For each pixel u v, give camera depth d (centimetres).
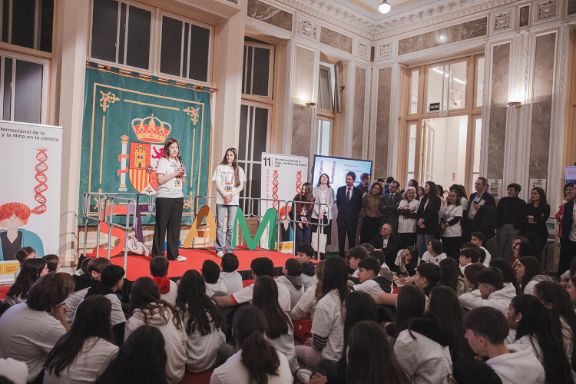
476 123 820
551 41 680
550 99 679
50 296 235
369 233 736
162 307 244
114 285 291
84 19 562
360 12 854
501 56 736
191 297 270
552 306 240
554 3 677
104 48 602
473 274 340
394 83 884
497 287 312
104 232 566
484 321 196
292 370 260
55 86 566
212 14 680
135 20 631
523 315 225
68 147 552
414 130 902
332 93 898
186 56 683
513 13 719
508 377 188
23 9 551
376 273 336
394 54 884
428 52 833
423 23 840
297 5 785
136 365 166
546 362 214
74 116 554
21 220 471
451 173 1068
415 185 732
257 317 202
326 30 838
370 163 838
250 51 791
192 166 686
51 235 486
